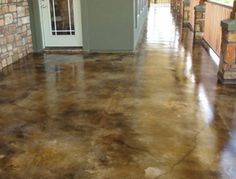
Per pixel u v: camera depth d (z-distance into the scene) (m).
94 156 2.47
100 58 5.86
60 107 3.48
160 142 2.68
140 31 8.76
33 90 4.08
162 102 3.60
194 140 2.71
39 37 6.39
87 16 6.13
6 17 5.27
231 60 4.20
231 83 4.28
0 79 4.59
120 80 4.46
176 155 2.47
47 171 2.28
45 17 6.41
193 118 3.15
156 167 2.31
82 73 4.86
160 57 5.91
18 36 5.78
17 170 2.30
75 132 2.88
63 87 4.19
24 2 5.99
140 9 8.67
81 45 6.56
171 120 3.11
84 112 3.34
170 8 19.08
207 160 2.39
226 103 3.57
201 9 7.56
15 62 5.61
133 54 6.18
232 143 2.65
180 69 5.04
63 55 6.13
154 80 4.45
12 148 2.61
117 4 5.99
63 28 6.48
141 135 2.80
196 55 6.09
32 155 2.50
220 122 3.06
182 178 2.17
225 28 4.16
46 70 5.06
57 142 2.70
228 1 6.11
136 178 2.18
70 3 6.27
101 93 3.93
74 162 2.39
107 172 2.26
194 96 3.79
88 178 2.19
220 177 2.19
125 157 2.45
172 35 8.68
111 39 6.25
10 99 3.75
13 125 3.04
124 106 3.49
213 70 4.98
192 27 9.77
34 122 3.10
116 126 2.99
